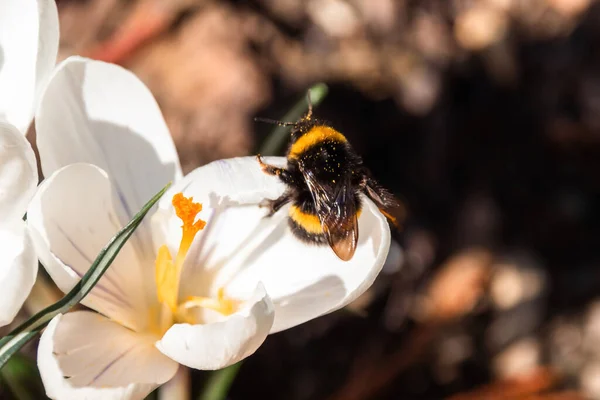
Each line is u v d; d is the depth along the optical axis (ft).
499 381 1.03
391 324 1.03
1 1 0.74
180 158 1.01
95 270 0.69
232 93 1.04
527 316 1.06
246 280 0.77
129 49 1.05
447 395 1.03
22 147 0.69
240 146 1.02
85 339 0.73
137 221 0.69
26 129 0.74
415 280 1.05
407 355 1.02
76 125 0.75
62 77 0.74
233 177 0.77
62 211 0.72
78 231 0.73
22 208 0.70
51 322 0.70
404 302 1.04
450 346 1.04
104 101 0.76
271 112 1.04
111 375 0.72
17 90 0.74
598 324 1.05
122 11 1.07
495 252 1.07
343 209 0.76
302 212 0.77
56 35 0.73
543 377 1.03
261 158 0.77
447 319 1.04
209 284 0.77
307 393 1.00
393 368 1.02
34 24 0.74
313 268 0.76
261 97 1.05
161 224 0.76
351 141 1.07
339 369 1.01
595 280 1.07
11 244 0.70
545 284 1.07
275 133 0.83
